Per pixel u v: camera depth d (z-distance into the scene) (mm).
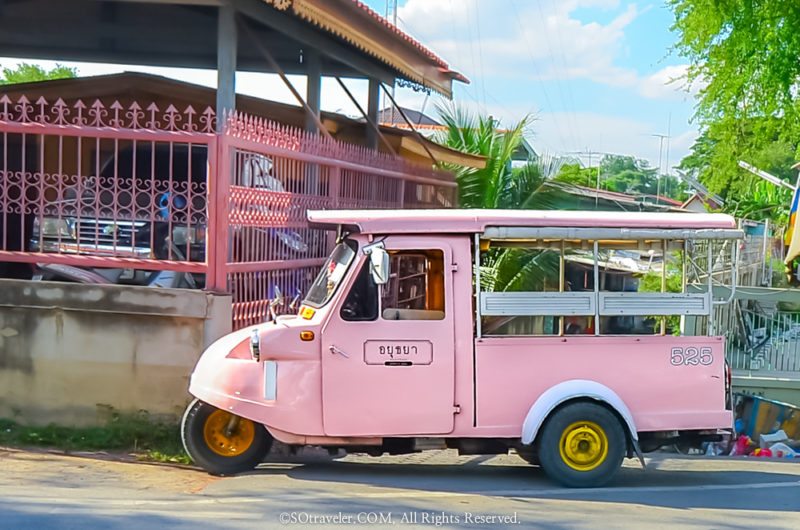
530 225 6930
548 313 6965
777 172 33875
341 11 10352
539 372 6910
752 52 15680
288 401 6867
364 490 6773
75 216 8289
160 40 13070
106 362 8203
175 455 7711
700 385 7035
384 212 7133
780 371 11789
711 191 20047
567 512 6223
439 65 14773
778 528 5996
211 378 6996
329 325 6855
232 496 6480
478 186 15742
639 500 6676
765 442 10281
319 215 7004
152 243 8242
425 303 7035
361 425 6844
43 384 8289
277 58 13570
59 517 5801
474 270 6941
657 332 7129
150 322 8141
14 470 7121
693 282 7414
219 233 8125
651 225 7000
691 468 8219
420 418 6848
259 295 8914
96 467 7316
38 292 8203
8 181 8297
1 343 8297
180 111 12086
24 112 8203
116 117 8227
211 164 8078
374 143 14383
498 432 6883
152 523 5703
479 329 6891
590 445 6941
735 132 17219
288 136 9281
